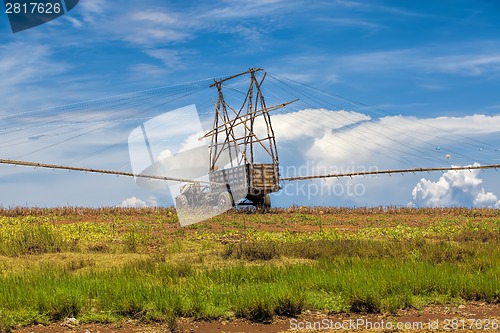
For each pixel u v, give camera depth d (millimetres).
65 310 11859
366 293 12672
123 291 12836
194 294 12828
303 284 13773
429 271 14844
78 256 19578
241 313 12039
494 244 20953
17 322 11344
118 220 30234
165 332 11094
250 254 19469
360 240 22266
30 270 16656
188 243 22984
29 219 30094
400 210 36219
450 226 28328
